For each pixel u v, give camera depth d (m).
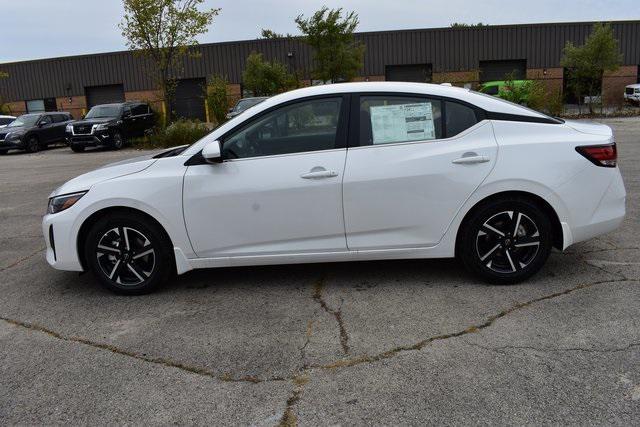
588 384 2.91
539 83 25.70
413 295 4.22
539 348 3.30
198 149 4.33
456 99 4.27
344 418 2.71
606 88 34.09
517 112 4.31
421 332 3.59
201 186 4.25
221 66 36.25
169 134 21.33
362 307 4.04
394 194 4.19
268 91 30.31
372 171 4.17
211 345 3.55
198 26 23.09
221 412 2.81
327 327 3.73
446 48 34.69
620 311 3.76
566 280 4.39
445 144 4.21
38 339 3.76
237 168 4.25
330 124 4.26
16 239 6.66
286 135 4.29
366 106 4.27
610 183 4.30
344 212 4.22
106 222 4.38
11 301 4.52
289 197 4.21
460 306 3.97
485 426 2.61
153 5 22.08
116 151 20.83
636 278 4.36
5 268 5.46
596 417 2.64
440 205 4.21
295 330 3.71
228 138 4.30
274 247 4.32
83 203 4.34
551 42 34.31
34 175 13.64
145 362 3.37
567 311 3.80
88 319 4.07
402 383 3.00
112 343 3.65
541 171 4.14
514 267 4.30
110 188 4.32
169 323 3.93
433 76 35.09
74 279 5.02
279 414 2.77
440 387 2.94
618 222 4.38
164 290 4.60
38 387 3.13
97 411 2.87
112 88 38.62
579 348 3.29
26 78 39.16
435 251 4.31
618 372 3.01
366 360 3.26
